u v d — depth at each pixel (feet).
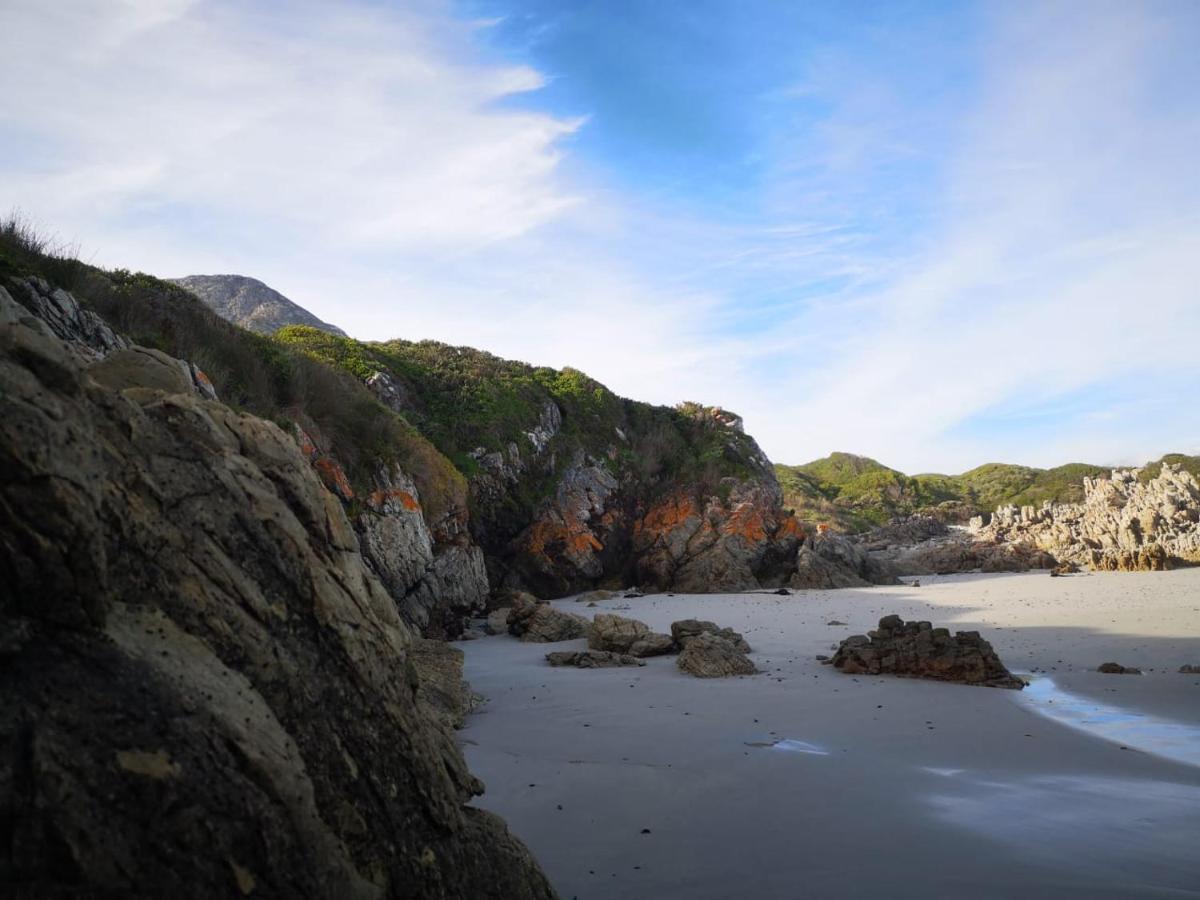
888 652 64.69
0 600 12.64
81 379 15.62
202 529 16.79
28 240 72.84
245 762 14.07
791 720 48.85
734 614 112.78
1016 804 33.01
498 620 104.27
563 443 177.47
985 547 195.31
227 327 96.43
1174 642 72.54
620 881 25.44
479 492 150.61
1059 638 78.64
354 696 18.16
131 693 13.28
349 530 21.83
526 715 51.26
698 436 204.74
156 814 12.44
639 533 173.47
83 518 13.43
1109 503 204.85
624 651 77.82
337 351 156.25
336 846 15.38
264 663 16.49
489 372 186.09
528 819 31.32
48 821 11.27
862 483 388.37
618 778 36.70
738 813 32.04
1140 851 27.78
